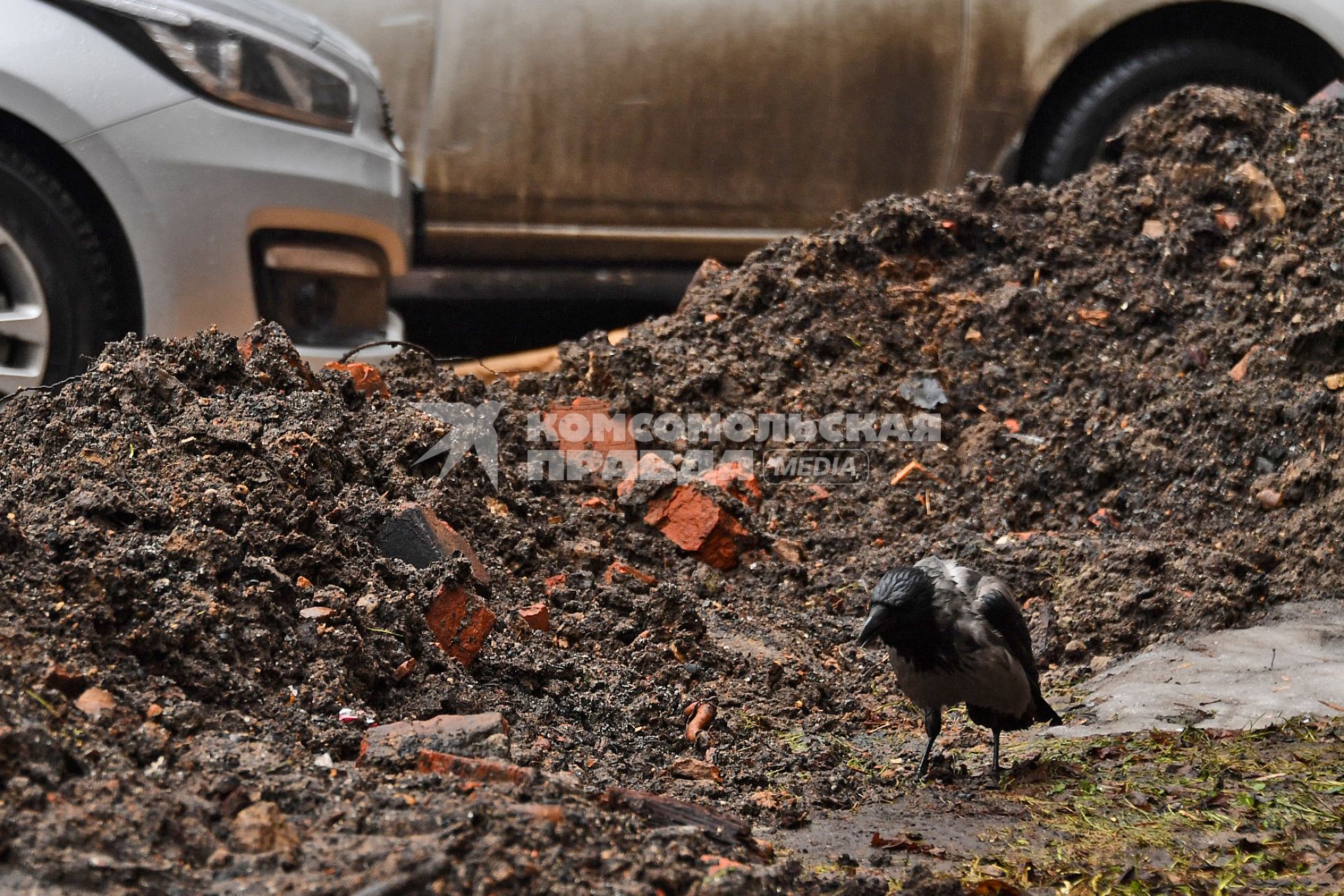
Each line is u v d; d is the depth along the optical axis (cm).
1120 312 1669
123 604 705
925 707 930
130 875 524
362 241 1565
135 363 1017
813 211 2062
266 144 1466
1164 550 1310
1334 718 976
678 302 2241
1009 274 1753
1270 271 1606
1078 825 805
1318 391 1450
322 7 1905
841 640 1237
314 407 1116
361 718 738
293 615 797
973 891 681
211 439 934
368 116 1583
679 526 1352
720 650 1120
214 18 1448
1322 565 1281
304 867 555
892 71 2019
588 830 618
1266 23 2005
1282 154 1723
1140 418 1532
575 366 1595
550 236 2027
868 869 727
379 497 1051
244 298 1470
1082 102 2056
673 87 1989
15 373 1402
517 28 1950
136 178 1398
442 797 622
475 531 1148
